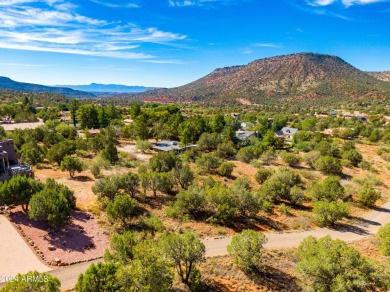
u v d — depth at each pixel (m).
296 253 26.39
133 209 35.66
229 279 24.64
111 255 23.05
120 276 17.09
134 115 114.62
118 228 31.27
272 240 32.22
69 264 24.66
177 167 48.16
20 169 38.06
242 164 62.88
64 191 33.41
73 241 27.92
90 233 29.72
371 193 43.47
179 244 22.36
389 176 59.53
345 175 58.53
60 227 29.59
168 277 18.42
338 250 20.50
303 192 43.25
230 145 70.19
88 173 48.78
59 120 104.88
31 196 30.83
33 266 23.69
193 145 76.50
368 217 40.12
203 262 24.39
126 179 38.69
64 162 45.12
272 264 27.20
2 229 28.17
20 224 29.25
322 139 86.50
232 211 34.75
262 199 39.56
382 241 28.64
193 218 35.47
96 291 16.84
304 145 77.12
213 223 34.69
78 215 32.88
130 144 78.19
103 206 35.16
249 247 25.55
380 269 20.11
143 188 40.28
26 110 116.25
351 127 116.25
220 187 39.03
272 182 43.91
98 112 102.31
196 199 35.75
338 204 37.28
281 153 70.56
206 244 30.11
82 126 96.50
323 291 19.77
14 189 30.31
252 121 131.38
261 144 72.81
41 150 56.25
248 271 25.77
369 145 89.50
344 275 19.34
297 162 63.91
